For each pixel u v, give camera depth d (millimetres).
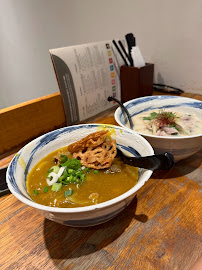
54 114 414
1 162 337
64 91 401
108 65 458
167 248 203
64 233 225
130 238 215
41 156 274
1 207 260
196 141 263
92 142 267
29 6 808
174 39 521
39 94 992
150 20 541
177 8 488
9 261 201
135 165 239
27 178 244
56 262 198
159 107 395
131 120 346
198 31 478
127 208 248
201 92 530
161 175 296
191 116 363
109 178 245
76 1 678
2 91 1166
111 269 190
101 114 472
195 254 196
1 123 342
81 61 412
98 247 209
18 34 910
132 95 480
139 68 443
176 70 550
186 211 241
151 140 268
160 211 243
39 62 904
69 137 294
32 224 237
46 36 827
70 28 745
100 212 178
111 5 601
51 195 225
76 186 235
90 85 436
